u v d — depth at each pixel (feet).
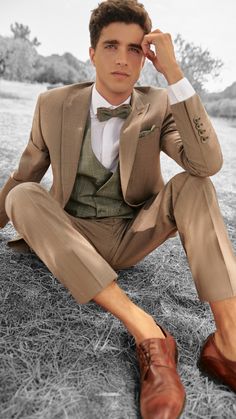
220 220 4.95
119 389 4.63
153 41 4.89
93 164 5.37
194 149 4.87
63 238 4.66
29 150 5.85
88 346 5.16
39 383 4.61
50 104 5.43
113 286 4.70
